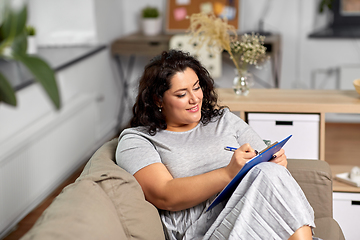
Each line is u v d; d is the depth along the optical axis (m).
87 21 3.75
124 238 1.09
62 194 1.08
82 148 3.23
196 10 4.30
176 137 1.48
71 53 3.38
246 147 1.28
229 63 4.45
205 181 1.27
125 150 1.41
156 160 1.36
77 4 3.72
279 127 2.19
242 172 1.25
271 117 2.19
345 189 1.93
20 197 2.33
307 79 4.33
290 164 1.67
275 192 1.23
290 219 1.23
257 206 1.25
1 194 2.13
